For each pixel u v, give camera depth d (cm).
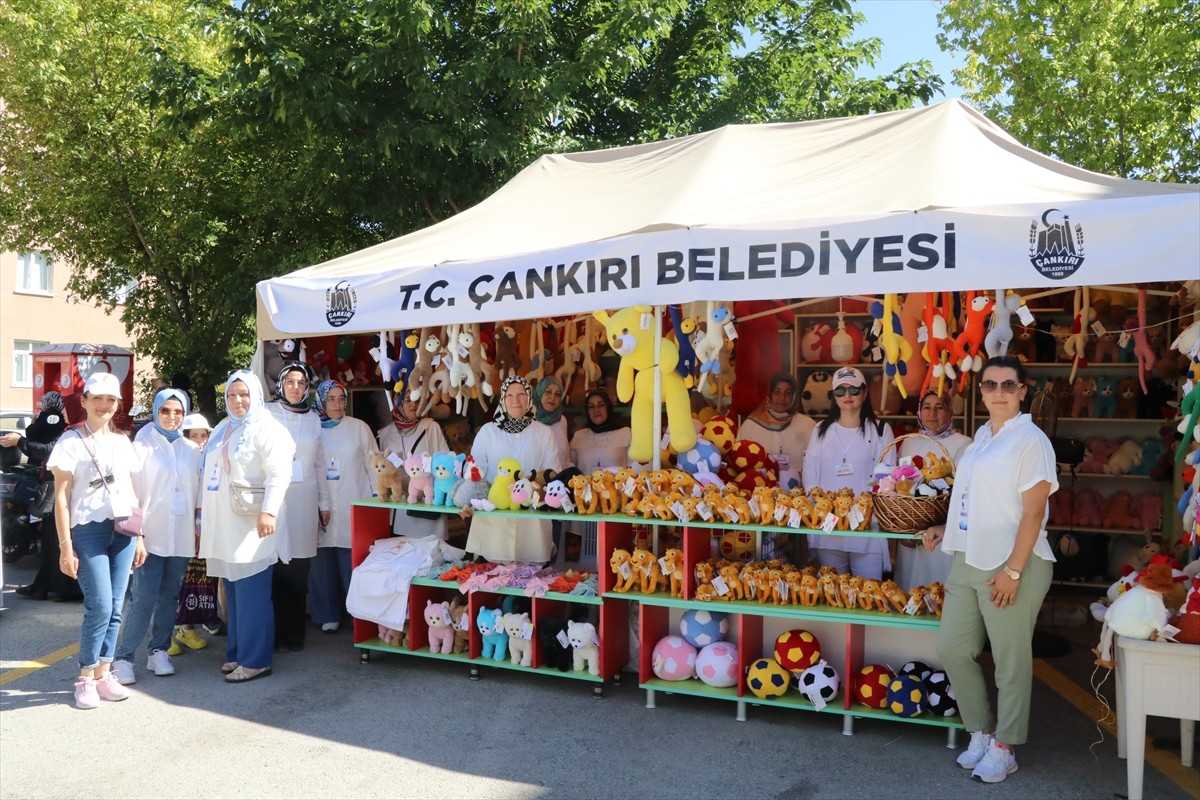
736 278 451
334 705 505
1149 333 744
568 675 520
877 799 382
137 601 546
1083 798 381
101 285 1417
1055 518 791
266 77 1032
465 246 581
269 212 1234
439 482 564
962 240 408
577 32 1170
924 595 448
